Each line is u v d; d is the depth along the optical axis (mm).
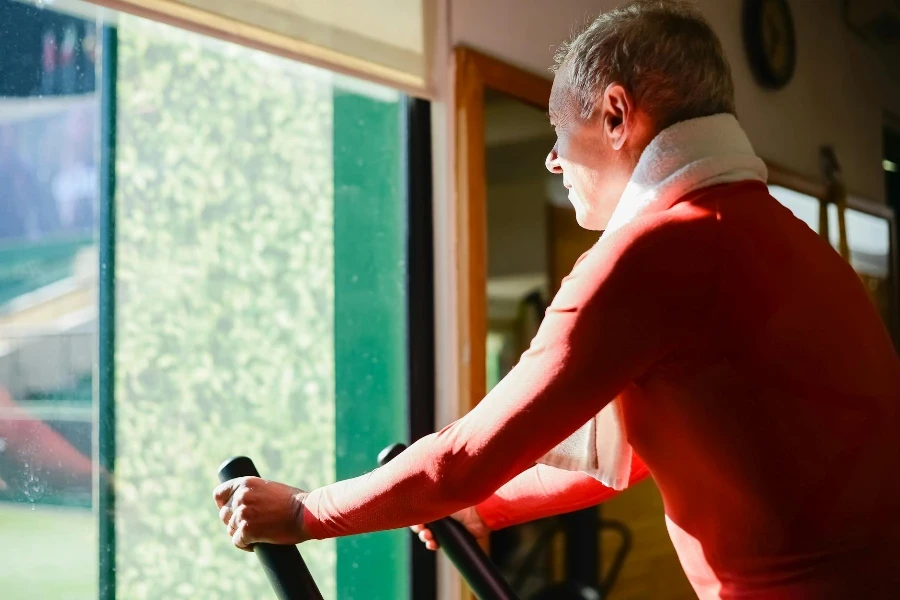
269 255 1881
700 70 952
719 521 901
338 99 1975
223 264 1816
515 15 2150
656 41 949
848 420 858
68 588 1589
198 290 1780
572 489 1177
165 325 1732
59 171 1618
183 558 1725
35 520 1559
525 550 2316
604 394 854
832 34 3604
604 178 1023
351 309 1980
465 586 1923
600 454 1034
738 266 858
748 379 848
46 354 1587
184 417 1744
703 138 933
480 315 1966
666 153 933
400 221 1990
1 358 1544
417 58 1879
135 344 1689
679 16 980
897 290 4055
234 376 1819
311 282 1934
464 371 1929
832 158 3482
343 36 1695
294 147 1920
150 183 1726
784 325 855
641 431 940
